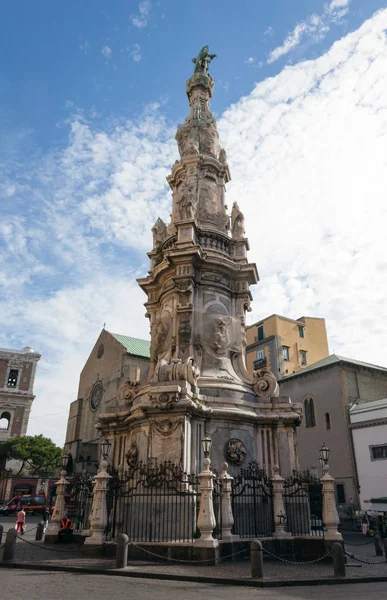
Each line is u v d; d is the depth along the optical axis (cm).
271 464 1423
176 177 1986
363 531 2239
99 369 4094
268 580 823
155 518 1147
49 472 4778
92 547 1091
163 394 1279
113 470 1311
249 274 1727
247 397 1522
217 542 1016
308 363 3978
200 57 2312
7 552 1023
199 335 1564
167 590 733
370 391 3028
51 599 640
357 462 2734
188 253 1597
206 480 1045
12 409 5672
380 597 727
